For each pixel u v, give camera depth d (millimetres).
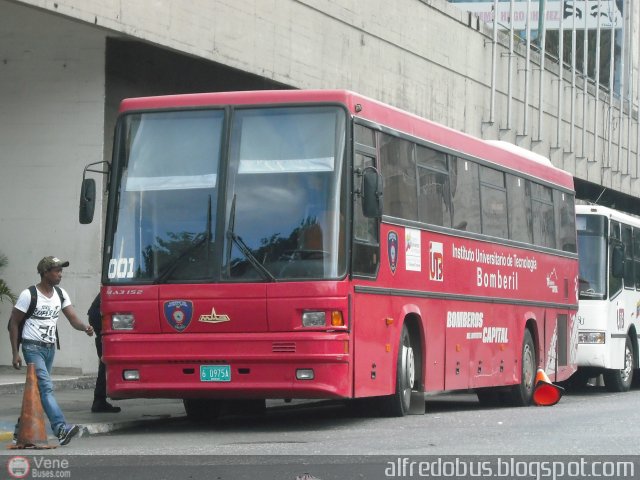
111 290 15469
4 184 24797
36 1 21109
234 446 13641
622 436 14570
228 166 15445
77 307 24297
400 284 16844
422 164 17875
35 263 24562
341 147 15297
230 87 28562
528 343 22500
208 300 15094
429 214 18031
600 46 52781
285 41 28047
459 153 19391
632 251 28969
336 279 14961
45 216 24547
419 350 17750
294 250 15086
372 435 14812
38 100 24656
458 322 19000
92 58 24422
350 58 31000
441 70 36500
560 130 44656
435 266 18141
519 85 42750
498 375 20719
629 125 51969
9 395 21266
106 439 15055
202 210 15383
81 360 24281
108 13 22703
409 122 17531
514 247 21734
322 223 15109
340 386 14930
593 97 49562
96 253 24281
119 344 15328
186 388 15102
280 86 28672
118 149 15867
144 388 15250
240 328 15016
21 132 24750
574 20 46062
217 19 25609
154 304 15266
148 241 15469
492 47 40125
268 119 15508
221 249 15203
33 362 14117
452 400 24781
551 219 24141
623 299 27969
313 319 14898
